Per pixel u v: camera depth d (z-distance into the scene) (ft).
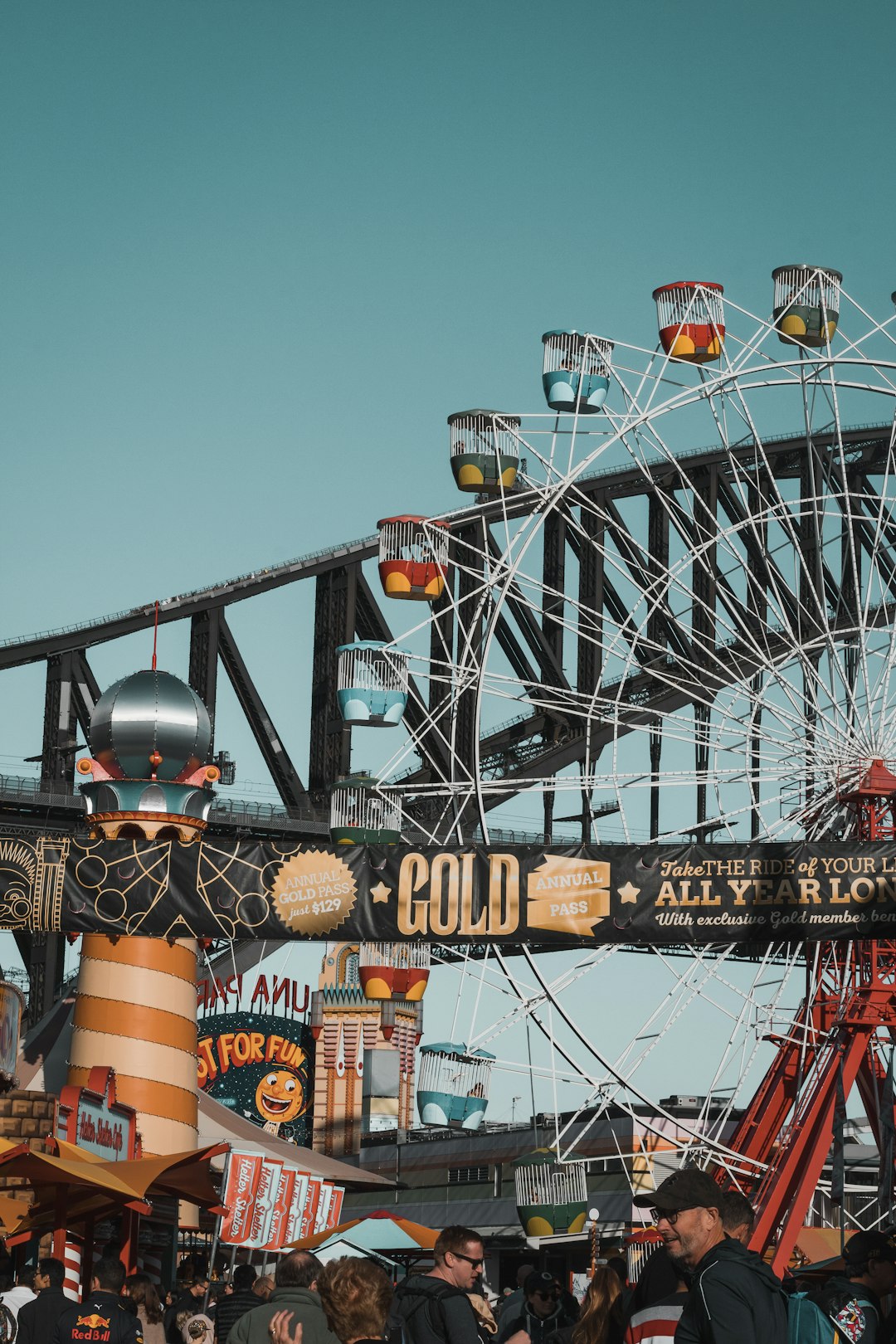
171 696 116.98
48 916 102.78
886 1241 34.37
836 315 140.77
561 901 103.09
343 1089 273.33
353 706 140.46
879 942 120.26
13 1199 86.89
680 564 131.23
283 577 253.44
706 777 124.88
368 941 102.78
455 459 143.33
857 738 123.03
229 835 247.50
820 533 131.44
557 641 258.78
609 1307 34.76
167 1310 77.87
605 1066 113.19
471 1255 34.24
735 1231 29.32
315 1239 83.76
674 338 137.39
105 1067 92.07
